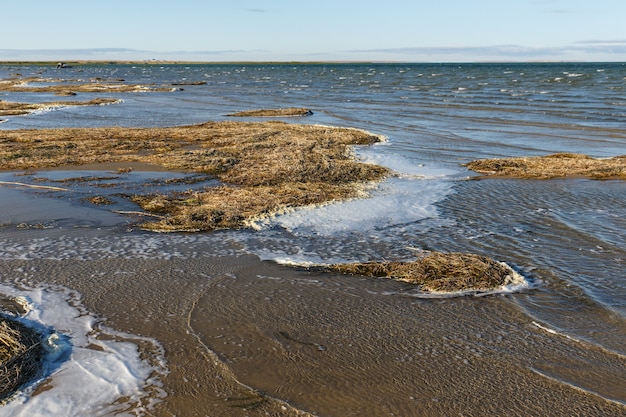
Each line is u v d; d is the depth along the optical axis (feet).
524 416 21.89
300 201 53.47
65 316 29.81
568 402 22.75
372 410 22.21
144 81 364.79
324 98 197.77
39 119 127.44
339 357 26.17
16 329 27.22
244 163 71.46
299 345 27.25
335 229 46.14
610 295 33.30
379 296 33.09
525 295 33.22
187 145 86.58
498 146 91.71
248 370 24.97
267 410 22.11
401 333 28.55
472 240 43.65
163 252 39.99
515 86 253.65
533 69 557.74
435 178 66.23
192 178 63.52
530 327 29.25
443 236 44.68
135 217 48.39
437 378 24.48
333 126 115.44
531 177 66.08
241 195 55.11
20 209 50.03
